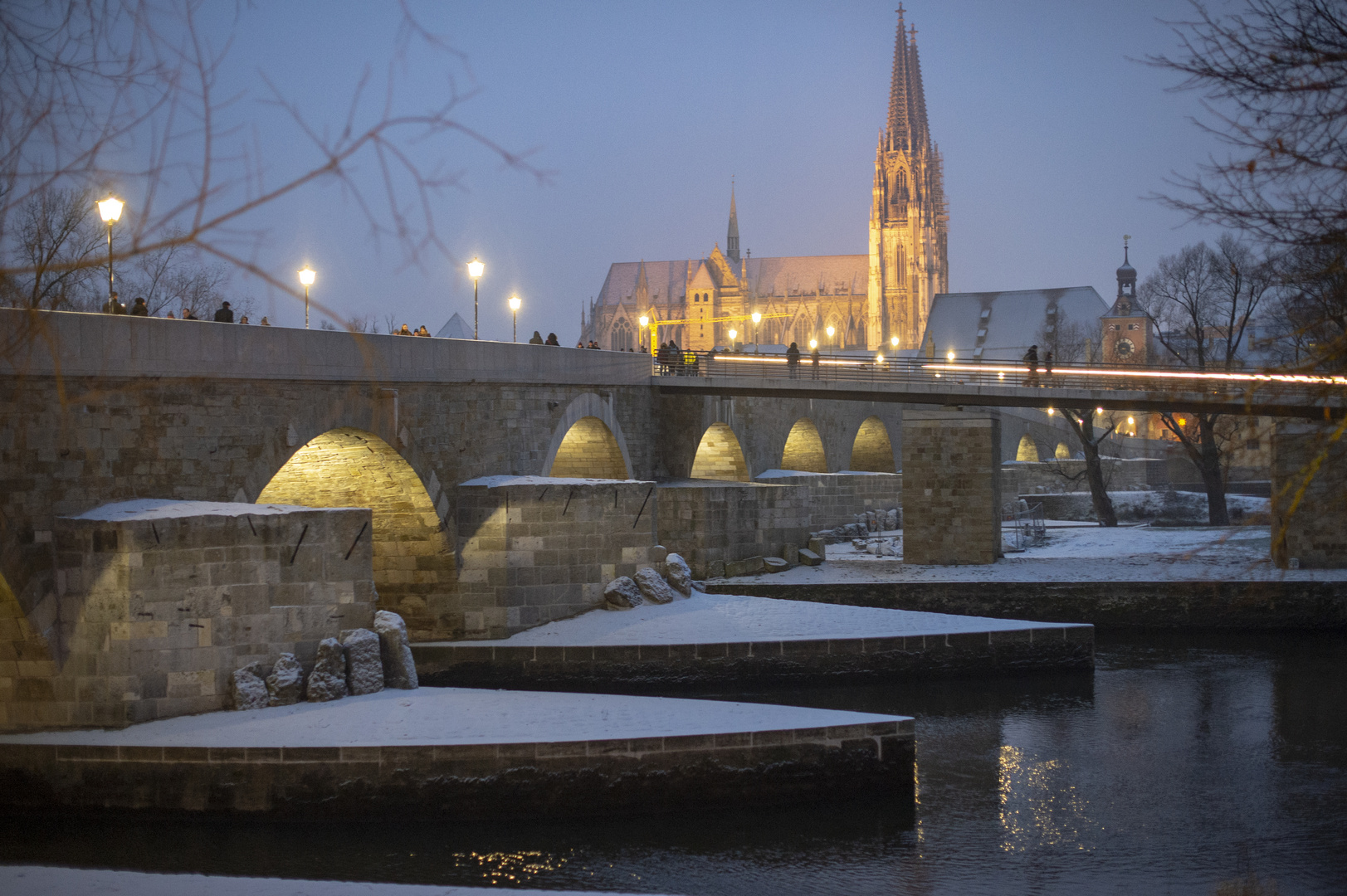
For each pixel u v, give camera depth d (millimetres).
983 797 30938
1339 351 14094
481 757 27828
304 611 31484
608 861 26250
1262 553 61156
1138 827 28781
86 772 27391
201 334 31531
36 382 27562
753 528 58250
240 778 27266
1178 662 46750
